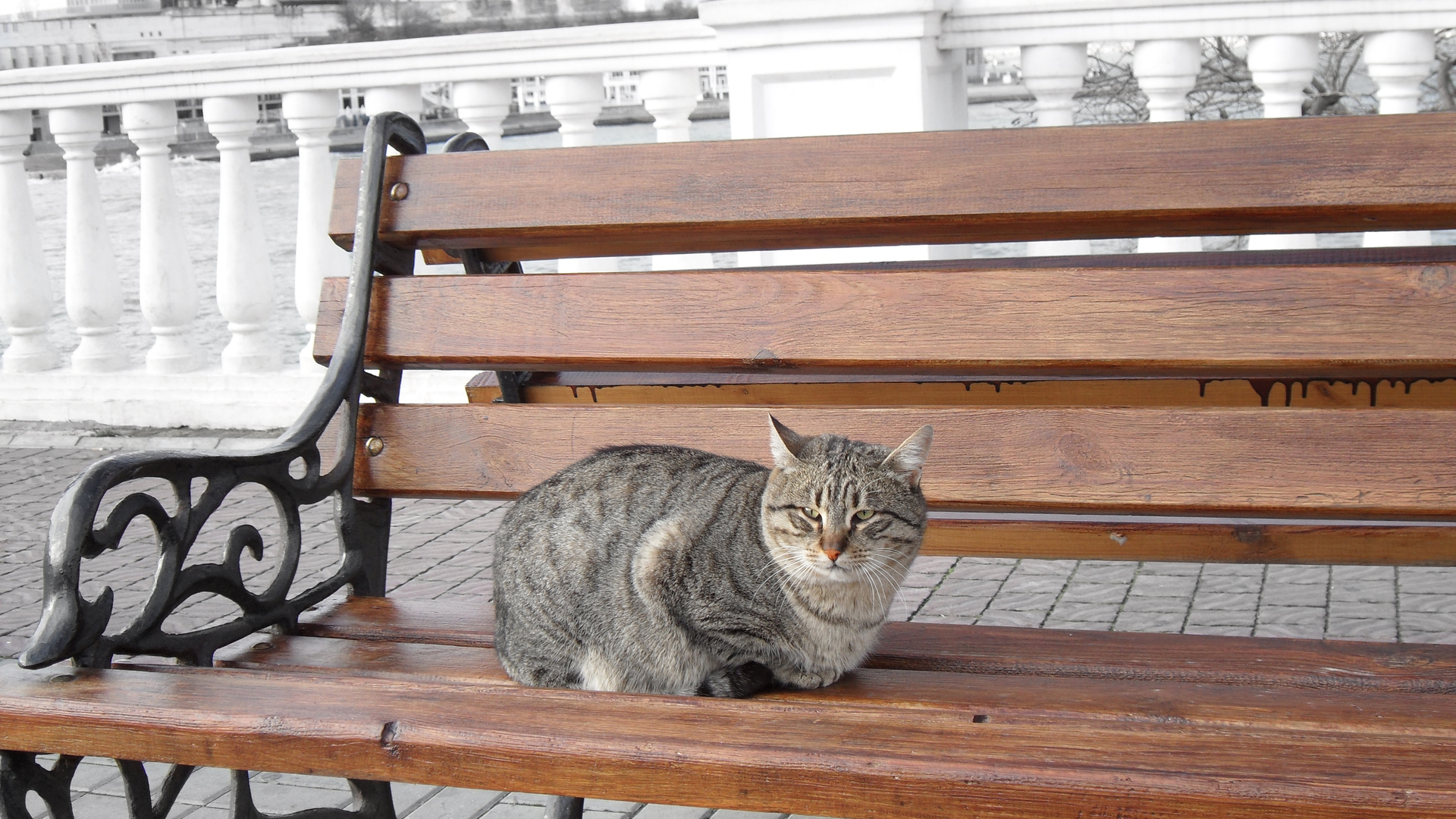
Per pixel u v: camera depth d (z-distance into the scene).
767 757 1.84
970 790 1.76
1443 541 2.75
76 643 2.23
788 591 2.41
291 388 6.66
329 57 5.96
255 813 2.63
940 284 2.65
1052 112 5.18
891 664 2.47
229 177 6.53
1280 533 2.84
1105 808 1.72
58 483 6.16
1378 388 2.91
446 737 1.95
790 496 2.44
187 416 6.80
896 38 4.91
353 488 2.99
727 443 2.84
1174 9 4.87
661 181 2.83
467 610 2.91
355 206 3.09
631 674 2.55
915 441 2.53
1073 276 2.57
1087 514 2.96
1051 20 4.97
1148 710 2.12
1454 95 8.34
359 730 1.98
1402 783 1.68
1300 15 4.79
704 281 2.79
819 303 2.72
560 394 3.45
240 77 6.18
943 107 5.23
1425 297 2.39
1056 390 3.12
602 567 2.54
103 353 7.07
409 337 2.96
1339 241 7.32
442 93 10.12
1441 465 2.39
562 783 1.92
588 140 5.96
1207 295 2.50
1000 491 2.62
